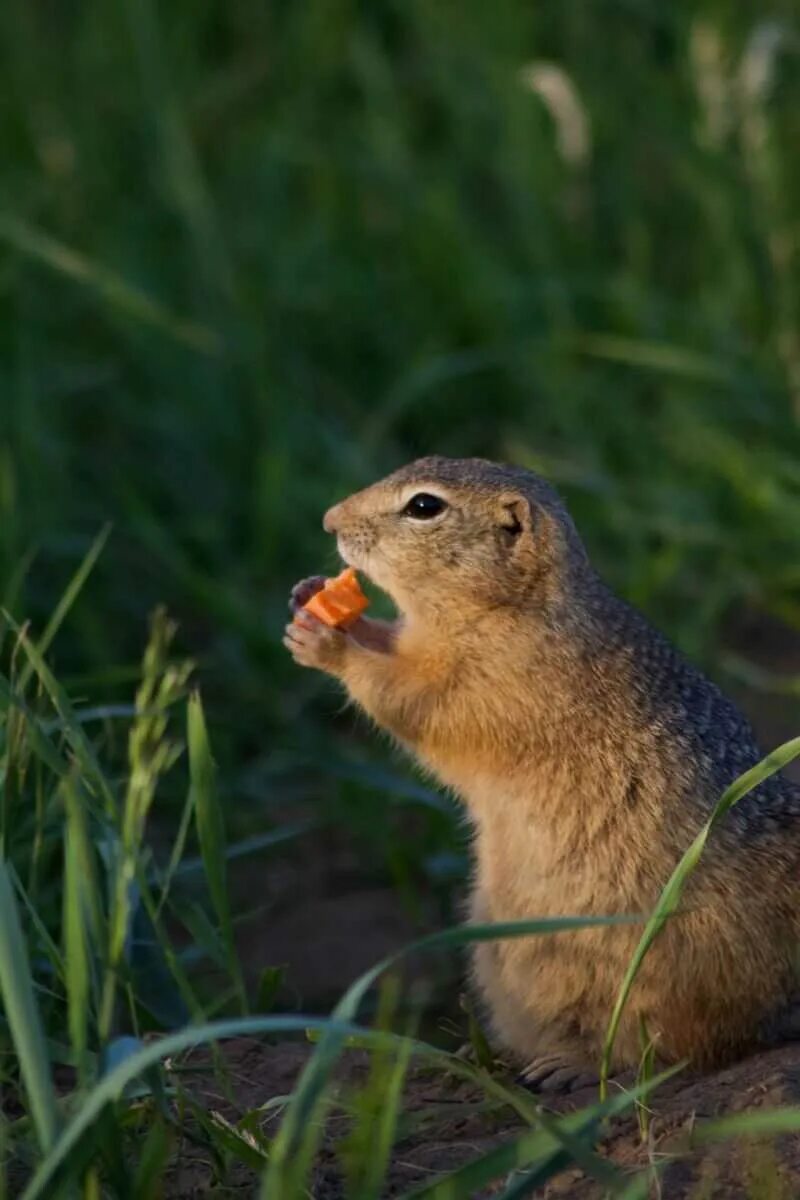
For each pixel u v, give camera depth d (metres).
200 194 15.94
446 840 10.84
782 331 14.59
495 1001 8.58
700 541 13.47
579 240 16.28
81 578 8.65
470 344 15.91
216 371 15.33
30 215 16.31
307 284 16.36
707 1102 7.28
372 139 17.23
